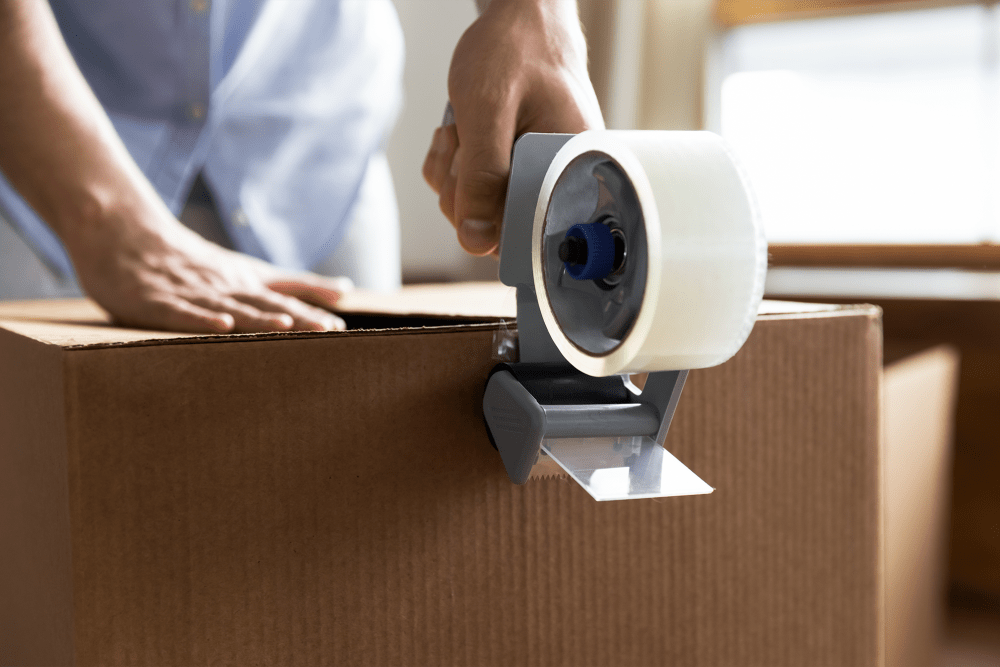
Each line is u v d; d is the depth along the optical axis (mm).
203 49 905
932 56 1508
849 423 490
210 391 358
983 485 1196
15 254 918
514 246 372
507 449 369
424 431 395
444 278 1422
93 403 338
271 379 368
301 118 1020
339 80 1050
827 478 486
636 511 441
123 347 343
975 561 1200
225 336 363
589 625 433
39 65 616
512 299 501
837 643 495
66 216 564
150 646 354
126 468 346
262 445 368
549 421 344
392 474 391
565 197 351
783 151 1640
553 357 377
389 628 395
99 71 909
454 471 402
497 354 405
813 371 479
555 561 425
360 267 1099
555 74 440
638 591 444
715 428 456
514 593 417
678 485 324
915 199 1555
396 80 1156
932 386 1005
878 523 502
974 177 1503
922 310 1242
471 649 410
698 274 294
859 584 498
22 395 394
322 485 379
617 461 341
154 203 596
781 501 475
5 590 452
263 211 1021
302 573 378
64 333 406
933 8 1478
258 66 995
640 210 298
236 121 984
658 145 312
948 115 1510
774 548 475
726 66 1649
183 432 355
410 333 390
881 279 1394
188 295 489
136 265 521
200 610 361
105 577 344
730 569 465
